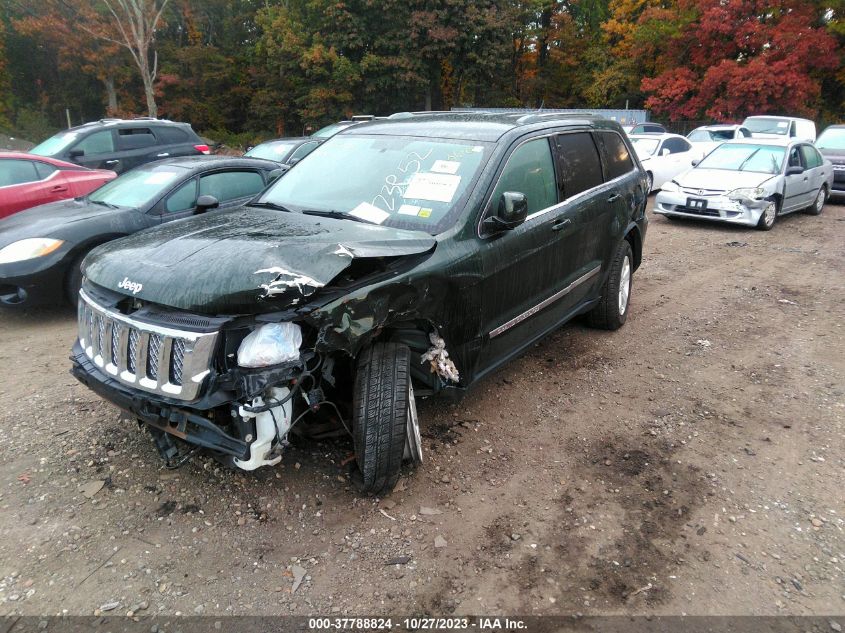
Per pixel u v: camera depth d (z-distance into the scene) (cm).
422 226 355
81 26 3297
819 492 341
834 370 506
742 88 2809
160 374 272
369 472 310
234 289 262
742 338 580
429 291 321
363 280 296
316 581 271
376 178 399
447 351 349
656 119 3384
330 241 301
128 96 3997
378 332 308
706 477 354
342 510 316
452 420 414
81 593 260
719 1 2975
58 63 3803
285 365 267
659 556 290
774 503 331
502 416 422
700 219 1159
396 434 308
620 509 325
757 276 807
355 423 307
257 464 281
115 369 295
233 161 720
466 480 346
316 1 3416
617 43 3916
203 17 4428
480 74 3478
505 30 3394
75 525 300
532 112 502
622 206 548
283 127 3994
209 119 4172
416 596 264
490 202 374
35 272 579
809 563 287
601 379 486
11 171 823
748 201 1075
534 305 428
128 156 1132
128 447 365
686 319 635
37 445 368
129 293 285
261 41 3766
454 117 464
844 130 1557
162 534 295
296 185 425
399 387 311
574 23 4109
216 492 325
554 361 520
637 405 443
